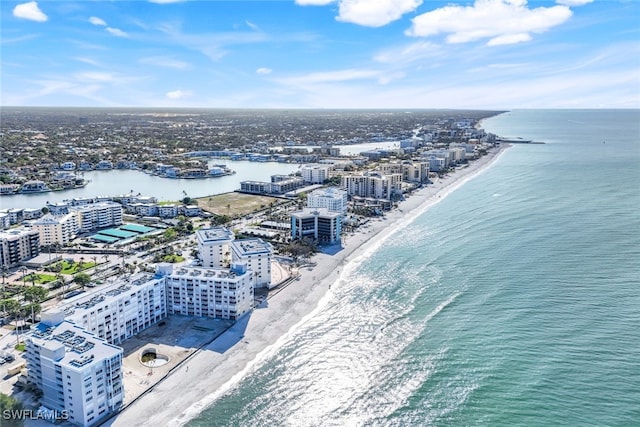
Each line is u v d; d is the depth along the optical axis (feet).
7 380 561.02
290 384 565.94
